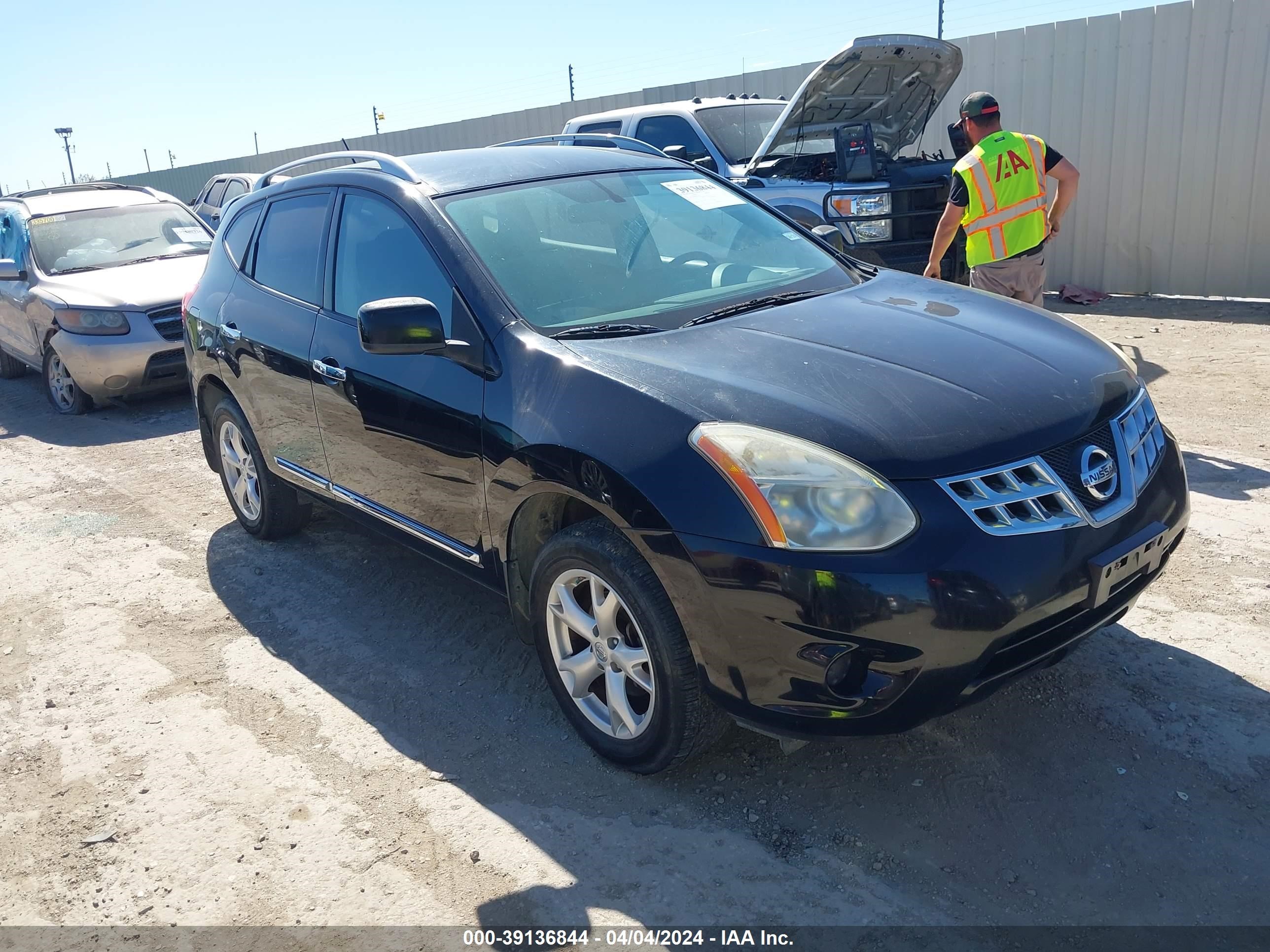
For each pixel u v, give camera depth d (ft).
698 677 8.87
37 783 10.75
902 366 9.37
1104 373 9.87
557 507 10.42
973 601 7.82
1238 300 30.04
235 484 17.16
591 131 32.48
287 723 11.55
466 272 11.01
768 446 8.29
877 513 7.95
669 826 9.30
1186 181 30.22
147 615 14.64
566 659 10.28
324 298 13.29
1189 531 14.34
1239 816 8.79
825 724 8.23
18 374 34.09
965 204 17.93
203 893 8.93
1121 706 10.40
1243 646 11.28
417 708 11.66
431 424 11.00
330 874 9.05
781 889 8.42
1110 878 8.24
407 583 14.98
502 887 8.73
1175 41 29.48
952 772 9.64
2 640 14.24
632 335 10.43
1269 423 18.61
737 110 30.53
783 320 10.69
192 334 16.49
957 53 24.70
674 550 8.45
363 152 14.08
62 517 19.35
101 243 29.66
